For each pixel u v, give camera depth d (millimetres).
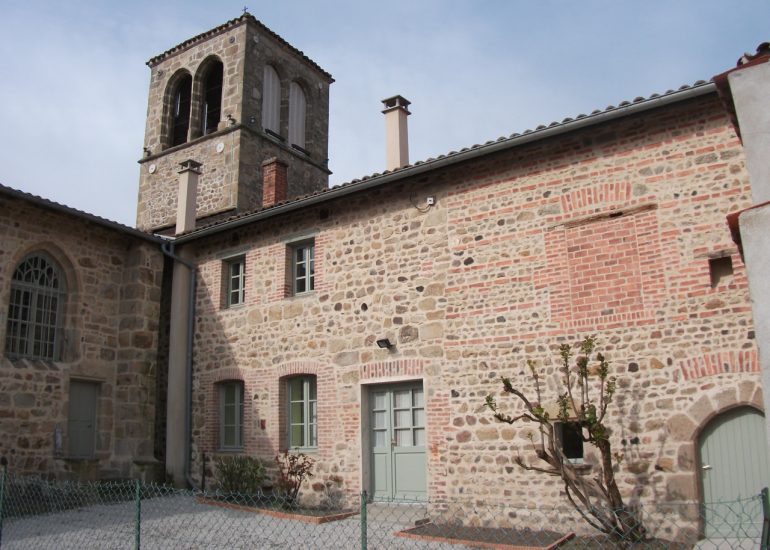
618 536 8297
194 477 13531
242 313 13539
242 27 20922
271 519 10266
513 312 10180
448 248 10984
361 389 11570
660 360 8930
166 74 22531
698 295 8844
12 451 12125
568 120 9734
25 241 12875
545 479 9484
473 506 10008
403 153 13414
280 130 22078
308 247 13102
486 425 10117
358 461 11383
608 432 8695
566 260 9891
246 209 19750
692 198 9117
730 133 9008
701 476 8516
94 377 13711
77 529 9492
